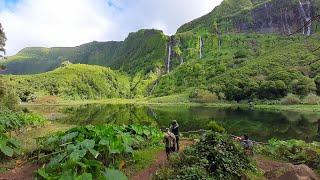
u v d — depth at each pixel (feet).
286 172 48.14
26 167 58.44
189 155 51.78
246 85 452.35
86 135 65.72
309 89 395.96
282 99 385.50
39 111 287.07
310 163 61.98
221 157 49.96
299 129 171.42
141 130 82.79
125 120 220.02
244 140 71.82
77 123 187.01
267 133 154.71
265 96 422.00
